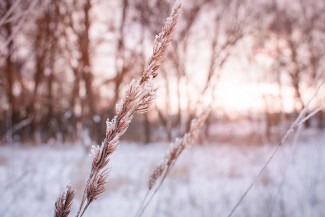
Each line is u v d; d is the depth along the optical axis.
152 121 19.28
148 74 0.71
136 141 20.12
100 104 17.38
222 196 4.86
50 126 10.20
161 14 9.41
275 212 3.83
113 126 0.72
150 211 5.02
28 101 17.77
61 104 19.44
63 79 19.95
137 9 15.18
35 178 5.59
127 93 0.71
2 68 15.77
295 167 4.64
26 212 4.27
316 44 19.95
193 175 7.26
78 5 14.39
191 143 1.29
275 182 4.62
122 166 8.76
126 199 6.04
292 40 20.62
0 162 6.00
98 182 0.72
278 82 3.66
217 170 7.41
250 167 6.24
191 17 14.92
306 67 19.55
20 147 8.29
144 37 15.99
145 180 7.17
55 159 7.32
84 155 9.55
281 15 20.44
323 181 4.64
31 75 18.47
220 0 16.09
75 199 5.31
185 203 5.06
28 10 2.21
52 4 8.60
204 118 1.27
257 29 18.05
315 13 20.73
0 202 3.58
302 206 4.27
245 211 3.82
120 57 17.69
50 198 5.03
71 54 16.17
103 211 5.26
